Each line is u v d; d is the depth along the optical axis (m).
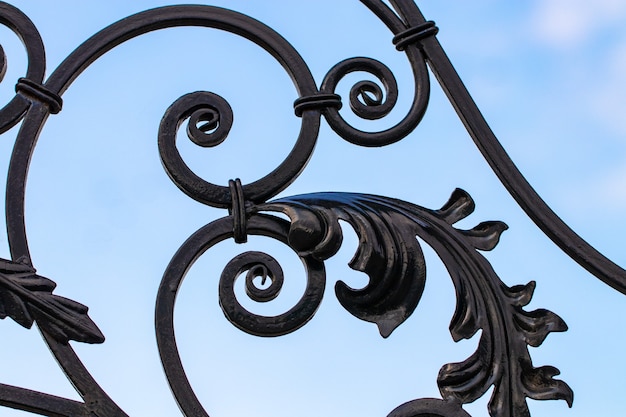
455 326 0.93
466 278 0.94
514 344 0.92
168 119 0.98
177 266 0.94
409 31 1.04
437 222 0.96
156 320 0.92
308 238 0.93
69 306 0.93
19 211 0.95
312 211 0.94
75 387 0.91
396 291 0.93
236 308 0.92
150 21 1.03
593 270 0.97
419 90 1.02
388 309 0.93
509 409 0.90
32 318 0.91
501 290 0.94
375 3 1.05
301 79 1.01
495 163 1.00
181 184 0.96
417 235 0.95
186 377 0.91
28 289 0.92
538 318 0.93
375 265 0.93
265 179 0.97
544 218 0.98
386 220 0.95
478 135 1.01
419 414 0.91
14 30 1.02
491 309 0.93
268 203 0.95
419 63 1.03
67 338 0.91
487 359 0.92
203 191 0.96
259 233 0.96
